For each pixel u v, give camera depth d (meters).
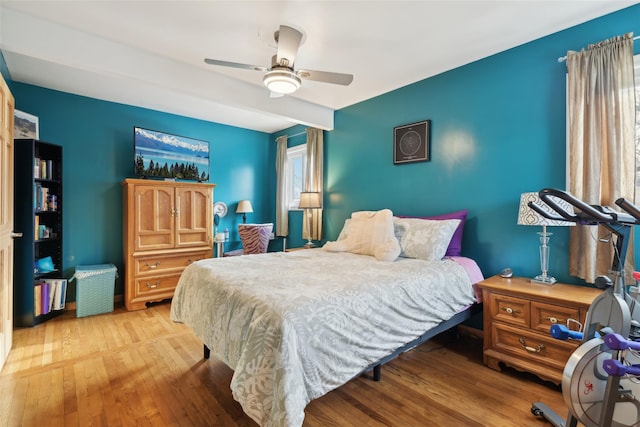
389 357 1.76
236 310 1.56
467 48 2.56
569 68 2.19
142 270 3.56
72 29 2.28
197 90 2.94
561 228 2.31
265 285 1.68
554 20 2.18
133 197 3.49
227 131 4.93
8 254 2.33
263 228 4.25
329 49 2.57
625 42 1.97
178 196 3.81
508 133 2.57
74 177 3.58
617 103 1.99
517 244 2.53
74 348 2.51
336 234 4.16
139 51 2.59
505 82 2.59
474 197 2.79
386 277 1.92
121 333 2.84
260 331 1.33
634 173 1.94
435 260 2.46
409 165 3.30
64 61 2.27
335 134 4.16
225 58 2.74
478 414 1.70
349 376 1.49
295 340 1.28
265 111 3.46
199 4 2.00
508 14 2.11
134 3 1.99
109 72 2.46
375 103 3.64
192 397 1.84
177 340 2.68
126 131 3.94
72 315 3.34
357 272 2.02
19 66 2.87
